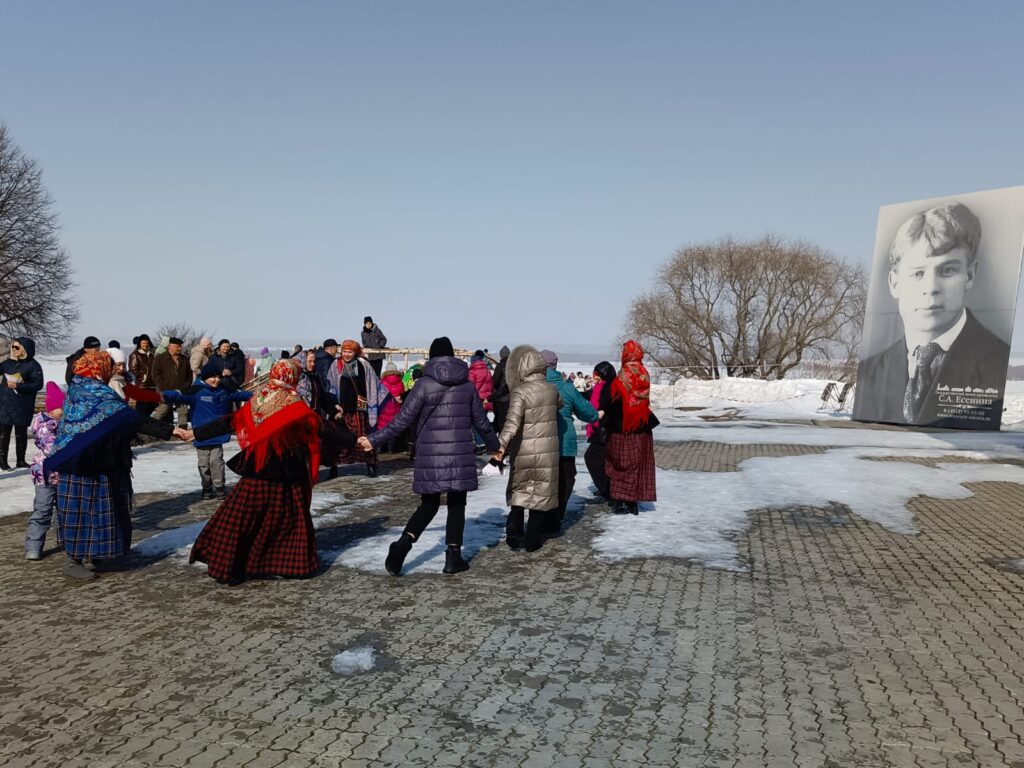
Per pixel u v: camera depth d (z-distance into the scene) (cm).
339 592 557
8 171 4122
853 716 366
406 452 1391
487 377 1373
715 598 548
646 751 333
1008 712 371
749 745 338
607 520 805
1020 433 1920
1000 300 1986
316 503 894
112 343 1406
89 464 580
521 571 613
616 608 524
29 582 584
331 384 1081
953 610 525
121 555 598
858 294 4847
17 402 1148
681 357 5103
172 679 408
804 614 514
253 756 329
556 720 362
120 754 330
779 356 4981
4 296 4075
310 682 404
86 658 436
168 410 1425
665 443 1634
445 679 408
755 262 4894
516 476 665
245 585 575
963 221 2061
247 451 574
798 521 813
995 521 820
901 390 2175
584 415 747
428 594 553
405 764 322
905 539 735
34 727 355
